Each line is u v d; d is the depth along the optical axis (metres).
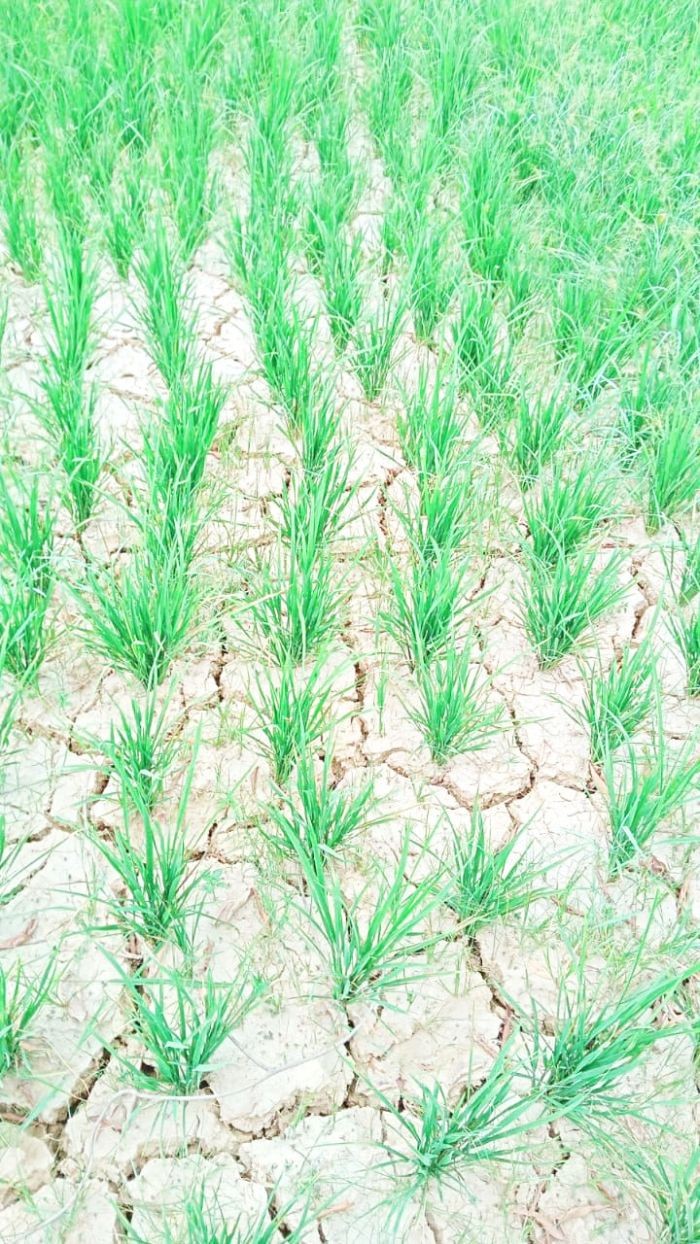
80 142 3.22
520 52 3.74
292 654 2.11
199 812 1.94
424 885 1.59
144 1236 1.49
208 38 3.64
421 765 2.06
